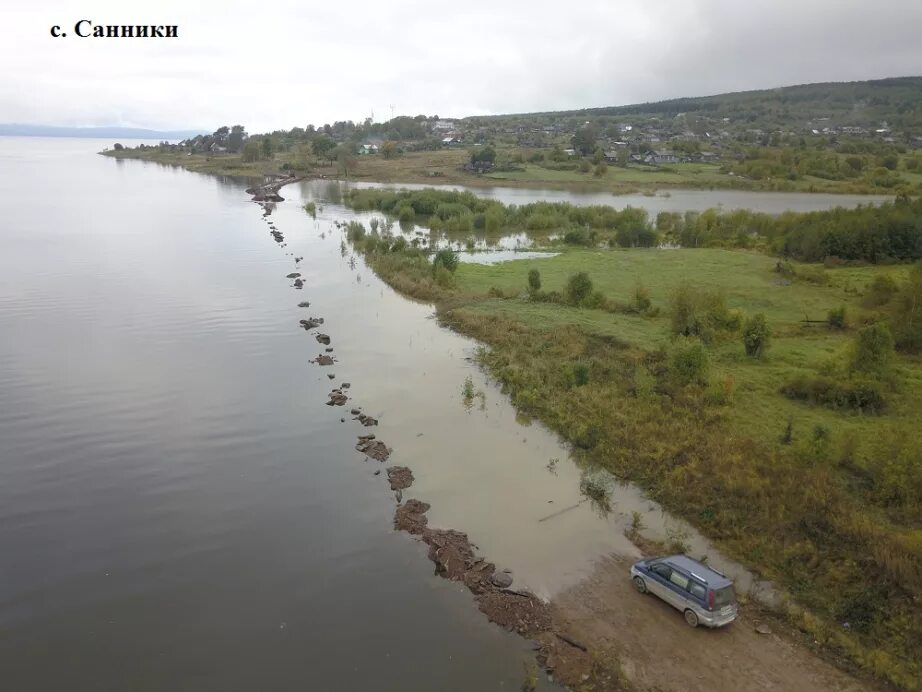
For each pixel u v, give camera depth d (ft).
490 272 200.13
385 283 190.80
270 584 65.16
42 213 312.91
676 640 57.21
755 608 61.11
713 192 478.59
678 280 187.11
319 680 53.26
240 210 346.13
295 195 427.74
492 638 57.82
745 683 52.60
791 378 109.60
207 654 55.93
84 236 255.29
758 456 84.48
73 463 88.22
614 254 231.71
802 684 52.49
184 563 68.33
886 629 57.26
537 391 109.09
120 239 250.98
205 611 61.26
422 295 174.40
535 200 414.00
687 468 82.99
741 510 74.84
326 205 378.53
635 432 93.40
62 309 156.97
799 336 137.69
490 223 297.74
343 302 169.99
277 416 102.83
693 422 95.40
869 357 106.42
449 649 56.54
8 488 81.71
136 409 104.63
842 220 219.00
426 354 131.34
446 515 76.79
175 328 144.87
